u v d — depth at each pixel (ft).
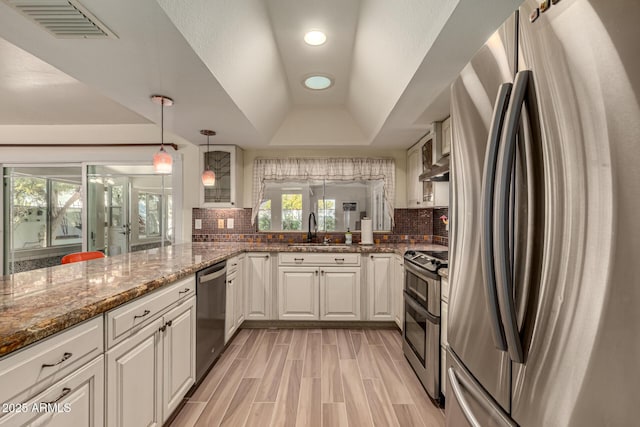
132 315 4.44
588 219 1.85
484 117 3.03
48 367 3.07
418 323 7.43
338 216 13.08
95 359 3.74
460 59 5.48
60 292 4.23
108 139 12.62
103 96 9.72
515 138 2.39
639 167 1.57
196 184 12.62
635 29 1.61
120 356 4.18
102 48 4.97
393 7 5.21
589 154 1.85
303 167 12.90
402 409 6.32
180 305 6.01
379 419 6.00
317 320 11.03
